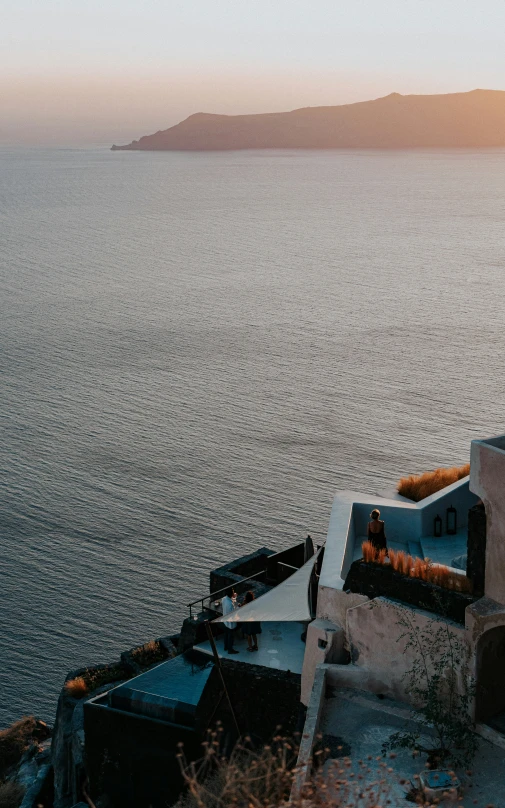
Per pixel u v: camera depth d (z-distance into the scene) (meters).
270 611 19.41
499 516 15.40
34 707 85.62
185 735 19.59
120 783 20.52
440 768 14.57
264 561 26.44
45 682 90.00
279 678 18.59
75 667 92.81
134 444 163.12
